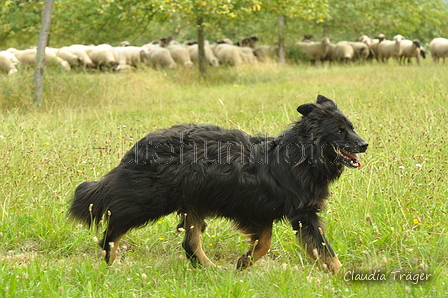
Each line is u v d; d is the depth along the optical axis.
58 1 21.19
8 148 9.92
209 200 6.45
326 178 6.40
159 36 44.91
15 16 22.52
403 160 8.98
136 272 6.23
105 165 9.48
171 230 7.76
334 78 22.94
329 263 6.22
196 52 31.69
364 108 13.52
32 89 17.61
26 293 5.30
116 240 6.48
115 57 29.61
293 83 22.50
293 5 23.78
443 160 9.15
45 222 7.56
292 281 5.75
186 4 20.22
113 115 15.54
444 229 7.16
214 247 7.45
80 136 11.59
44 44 17.92
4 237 7.16
